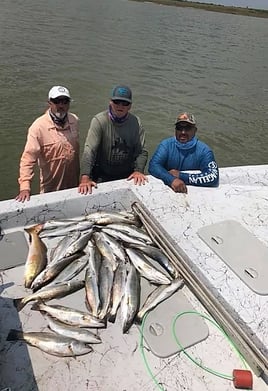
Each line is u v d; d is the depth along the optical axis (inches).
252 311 94.0
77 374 84.9
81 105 448.5
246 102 524.1
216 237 117.0
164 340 93.4
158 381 84.9
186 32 1138.7
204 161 155.3
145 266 112.5
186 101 506.3
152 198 135.3
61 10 1279.5
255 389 84.0
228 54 857.5
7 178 283.4
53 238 123.2
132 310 99.2
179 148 154.3
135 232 125.2
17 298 101.3
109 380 84.4
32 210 126.3
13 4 1239.5
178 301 103.5
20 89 464.1
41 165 169.2
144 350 91.1
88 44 791.1
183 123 150.8
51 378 83.6
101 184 140.6
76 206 132.7
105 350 90.5
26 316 96.8
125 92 151.9
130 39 904.3
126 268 111.6
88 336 92.7
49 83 505.0
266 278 103.0
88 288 104.3
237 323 90.7
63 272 109.9
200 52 847.7
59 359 87.6
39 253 113.2
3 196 263.4
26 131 352.2
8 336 90.8
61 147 164.7
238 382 83.9
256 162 356.5
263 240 117.1
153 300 102.6
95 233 123.6
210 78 633.6
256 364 85.0
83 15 1230.9
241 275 103.7
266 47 1021.2
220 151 371.9
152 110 460.8
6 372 83.7
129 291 104.0
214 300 96.5
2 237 121.0
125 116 159.5
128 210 140.5
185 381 85.3
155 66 677.3
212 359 90.0
